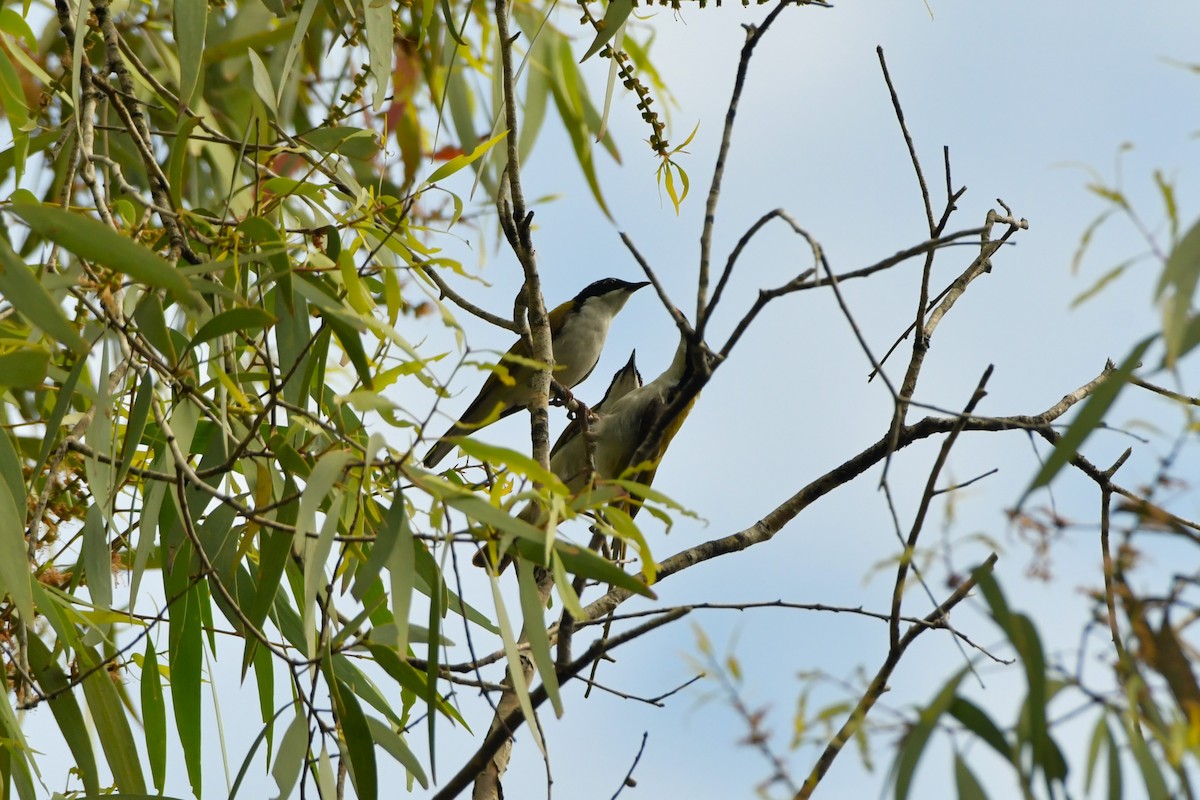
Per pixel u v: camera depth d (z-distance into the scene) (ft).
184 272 19.77
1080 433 13.87
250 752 19.40
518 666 17.70
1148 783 12.64
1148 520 13.15
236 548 23.95
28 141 24.08
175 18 23.25
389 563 17.35
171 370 20.86
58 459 21.20
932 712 13.51
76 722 23.04
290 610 25.57
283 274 20.43
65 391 20.81
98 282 20.38
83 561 22.91
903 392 23.18
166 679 26.78
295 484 21.84
